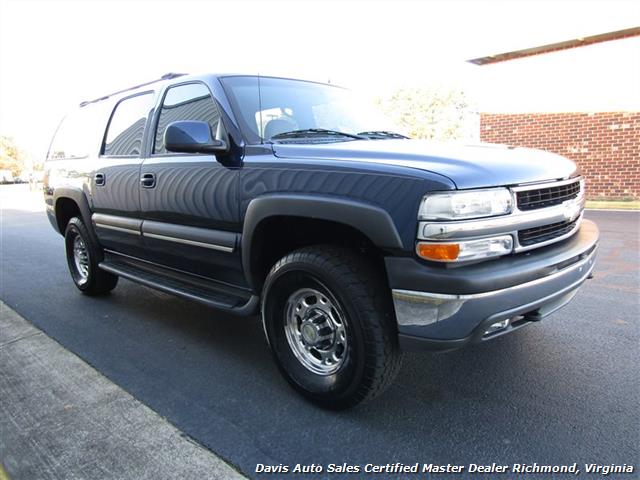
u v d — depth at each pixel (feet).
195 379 10.54
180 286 12.35
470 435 8.29
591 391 9.52
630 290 15.49
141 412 9.21
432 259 7.36
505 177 7.86
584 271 9.27
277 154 9.55
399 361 8.41
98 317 14.66
